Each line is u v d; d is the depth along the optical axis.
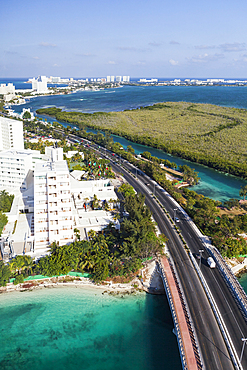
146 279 136.62
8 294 126.62
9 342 104.69
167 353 101.62
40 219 151.75
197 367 89.94
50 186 148.75
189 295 121.69
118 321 114.62
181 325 105.81
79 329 110.38
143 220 154.88
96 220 177.88
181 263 143.75
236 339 101.50
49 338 106.56
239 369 89.81
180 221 186.75
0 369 94.94
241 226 171.12
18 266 131.00
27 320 114.06
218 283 130.75
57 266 131.62
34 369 95.06
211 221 180.12
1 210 183.00
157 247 142.12
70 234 153.75
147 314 118.50
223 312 113.62
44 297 125.75
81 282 133.25
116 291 130.12
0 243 153.12
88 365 96.19
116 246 154.12
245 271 144.62
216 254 151.62
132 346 103.88
